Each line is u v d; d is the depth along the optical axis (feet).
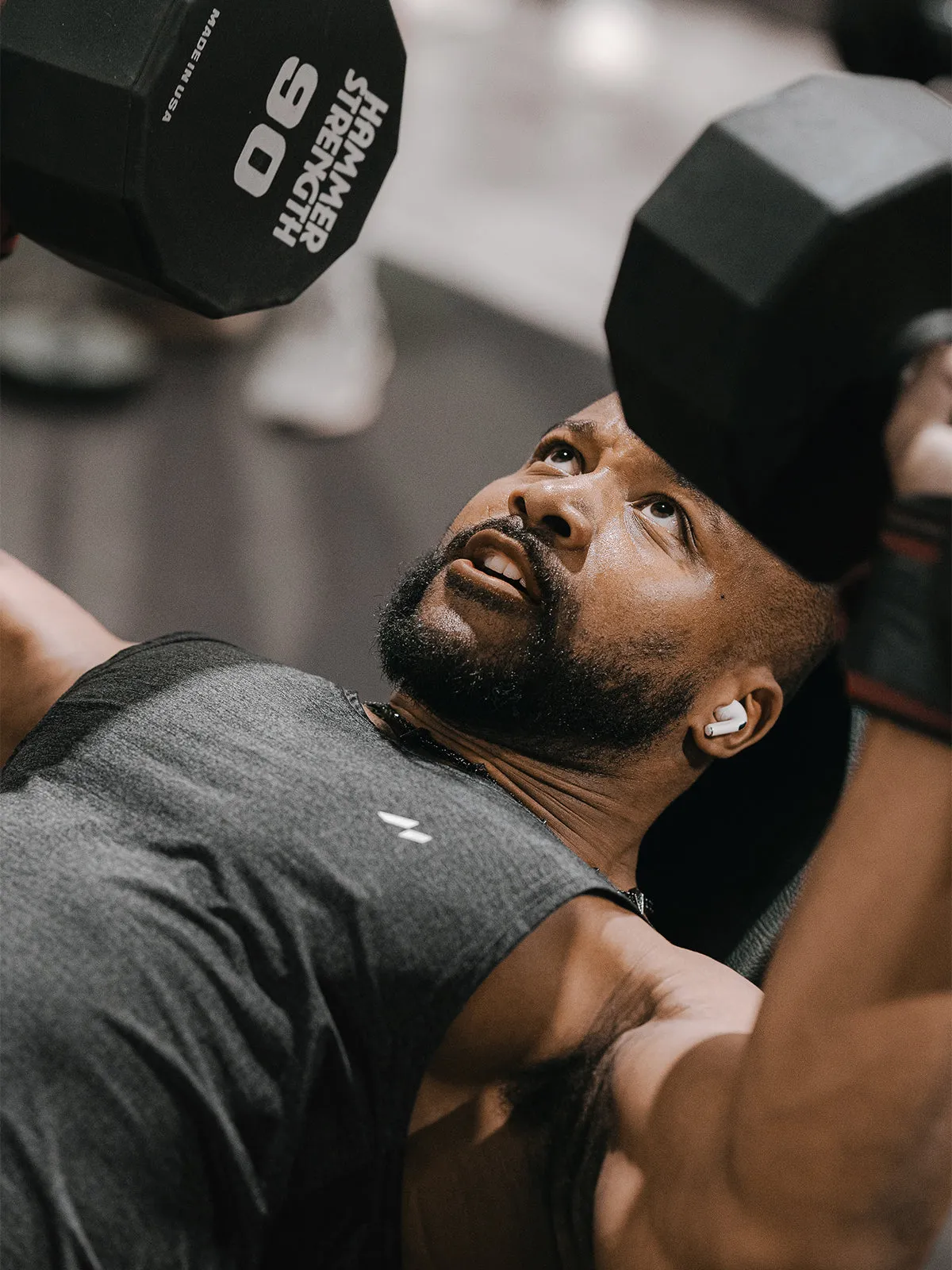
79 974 2.97
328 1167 3.05
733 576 3.96
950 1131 2.54
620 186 17.53
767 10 21.79
